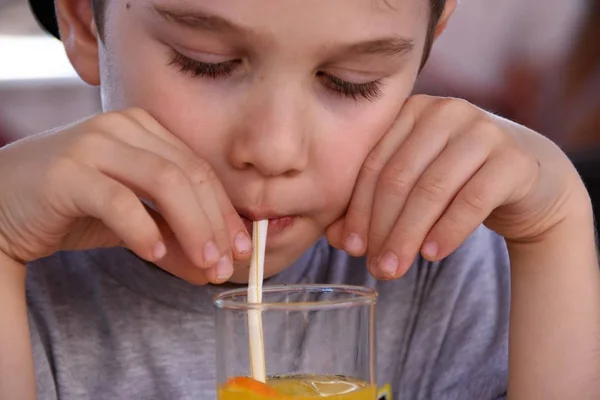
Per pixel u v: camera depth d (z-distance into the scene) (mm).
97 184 488
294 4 476
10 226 506
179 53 501
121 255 605
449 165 529
